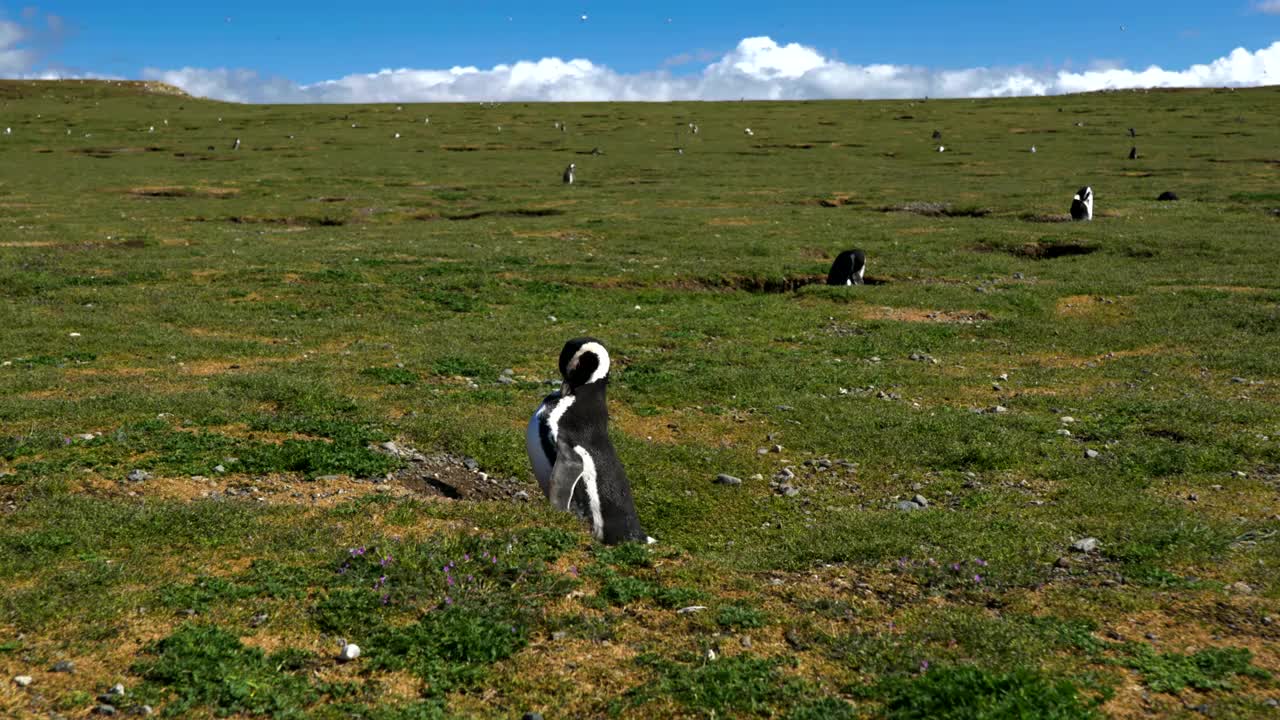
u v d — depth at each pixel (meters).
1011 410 12.91
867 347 16.73
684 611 6.81
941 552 8.05
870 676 5.93
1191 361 15.41
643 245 28.38
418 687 5.83
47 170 55.06
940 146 72.62
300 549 7.62
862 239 29.45
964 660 6.06
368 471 9.81
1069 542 8.32
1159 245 27.25
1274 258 25.27
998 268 24.45
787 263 24.92
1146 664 5.94
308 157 66.38
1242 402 12.89
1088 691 5.63
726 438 11.91
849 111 112.81
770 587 7.39
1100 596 7.06
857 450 11.38
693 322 18.73
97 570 7.02
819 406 13.02
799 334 17.88
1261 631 6.47
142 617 6.41
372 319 18.89
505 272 23.53
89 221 33.56
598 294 21.56
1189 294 20.59
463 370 14.84
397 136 84.50
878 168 58.12
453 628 6.39
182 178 50.97
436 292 21.23
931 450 11.21
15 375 13.62
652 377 14.45
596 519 8.30
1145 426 11.88
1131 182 46.91
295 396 12.66
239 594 6.75
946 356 16.30
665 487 10.20
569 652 6.25
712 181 51.19
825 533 8.68
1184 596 7.05
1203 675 5.83
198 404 11.91
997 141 76.62
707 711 5.54
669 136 84.75
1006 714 5.24
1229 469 10.34
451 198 43.34
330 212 37.59
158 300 19.83
